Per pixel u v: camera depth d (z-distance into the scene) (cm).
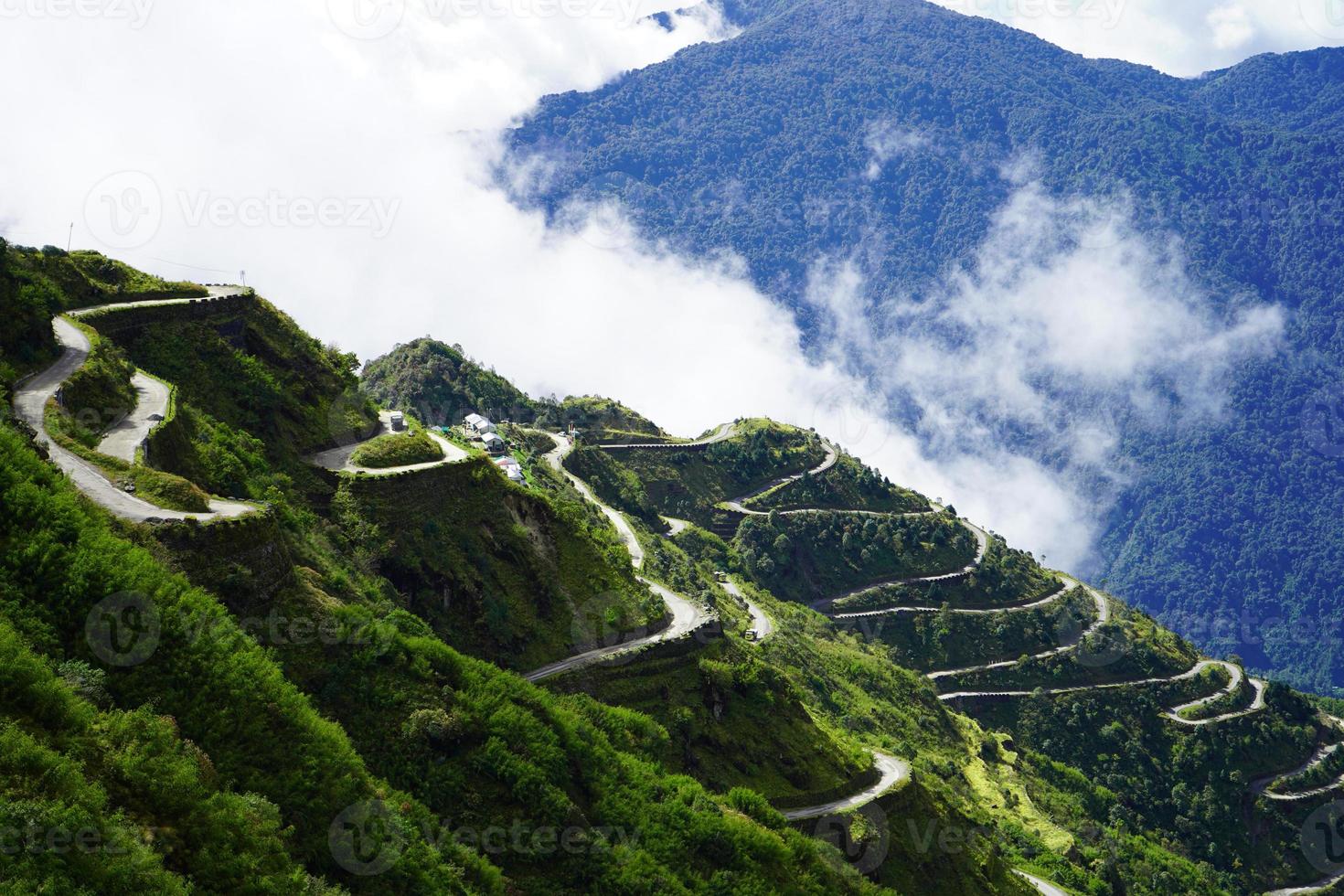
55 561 6844
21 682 6041
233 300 12725
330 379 13325
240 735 6900
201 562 7844
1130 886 19238
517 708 9088
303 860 6650
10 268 10388
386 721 8244
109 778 6006
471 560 11756
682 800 9738
